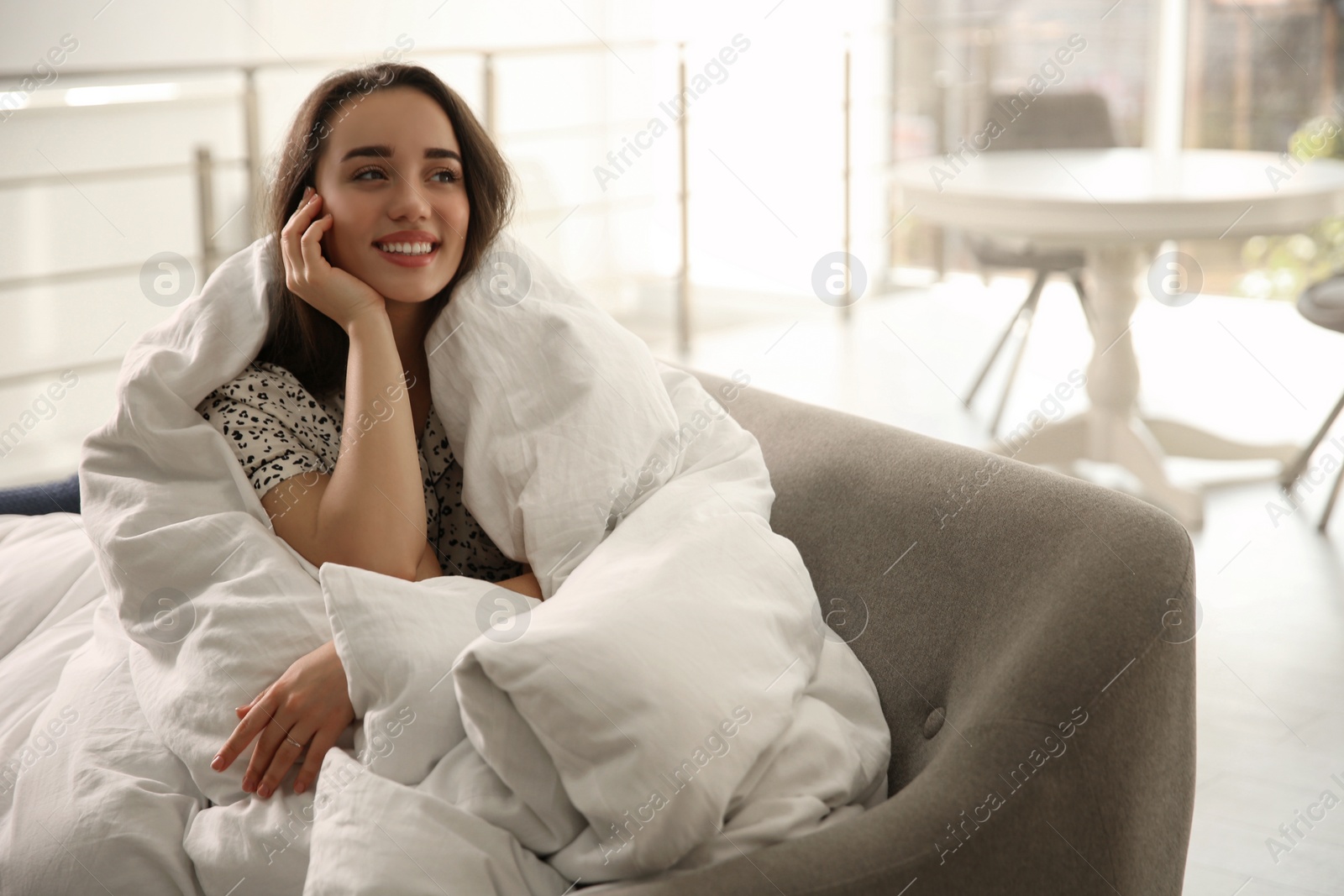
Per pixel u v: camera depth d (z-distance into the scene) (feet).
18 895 3.05
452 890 2.60
